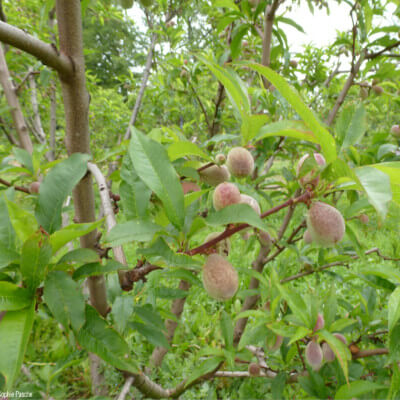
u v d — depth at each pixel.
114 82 16.16
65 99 1.01
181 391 1.79
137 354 2.29
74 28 0.92
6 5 3.47
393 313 1.01
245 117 0.97
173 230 0.97
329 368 1.61
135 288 1.27
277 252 2.22
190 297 3.83
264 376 1.90
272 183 1.80
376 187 0.65
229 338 1.56
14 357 0.62
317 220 0.96
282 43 2.70
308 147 1.84
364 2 2.16
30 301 0.72
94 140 4.50
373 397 1.17
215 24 3.73
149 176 0.82
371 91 2.65
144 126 4.91
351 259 2.00
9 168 1.47
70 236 0.77
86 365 2.12
